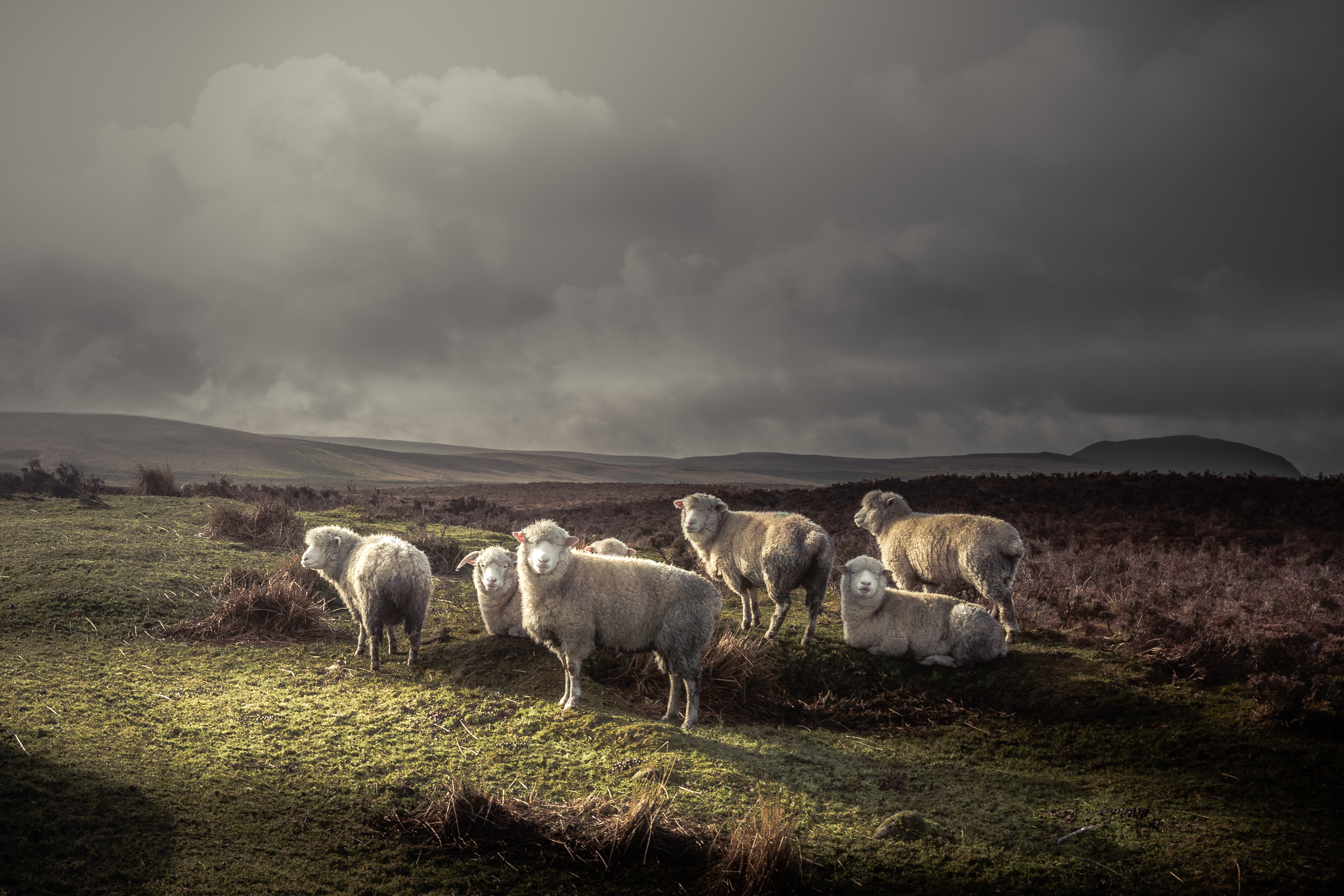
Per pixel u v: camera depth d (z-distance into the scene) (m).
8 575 10.30
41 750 5.52
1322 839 5.35
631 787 5.63
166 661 8.06
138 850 4.44
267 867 4.44
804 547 9.02
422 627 8.85
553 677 7.95
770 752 6.70
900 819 5.42
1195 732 7.07
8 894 3.86
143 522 14.39
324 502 20.84
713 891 4.54
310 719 6.68
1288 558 13.32
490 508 26.11
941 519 10.16
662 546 16.52
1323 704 7.09
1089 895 4.68
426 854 4.75
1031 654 8.88
